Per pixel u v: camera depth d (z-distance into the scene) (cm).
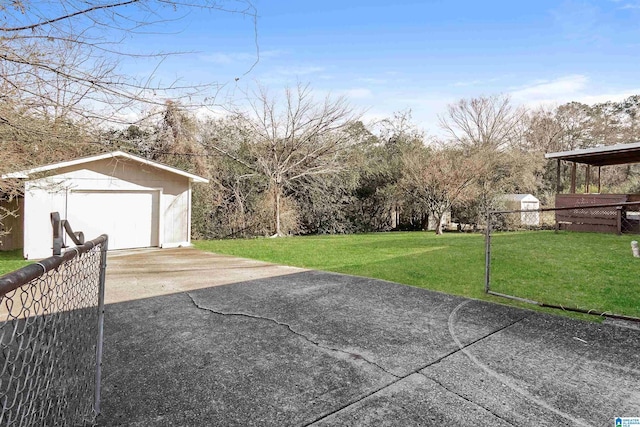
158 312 397
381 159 1745
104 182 923
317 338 320
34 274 115
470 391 231
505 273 581
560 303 417
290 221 1470
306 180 1529
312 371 259
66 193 870
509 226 1467
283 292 479
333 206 1580
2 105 314
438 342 310
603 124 2330
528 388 235
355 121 1569
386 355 285
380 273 600
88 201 905
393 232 1596
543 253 739
